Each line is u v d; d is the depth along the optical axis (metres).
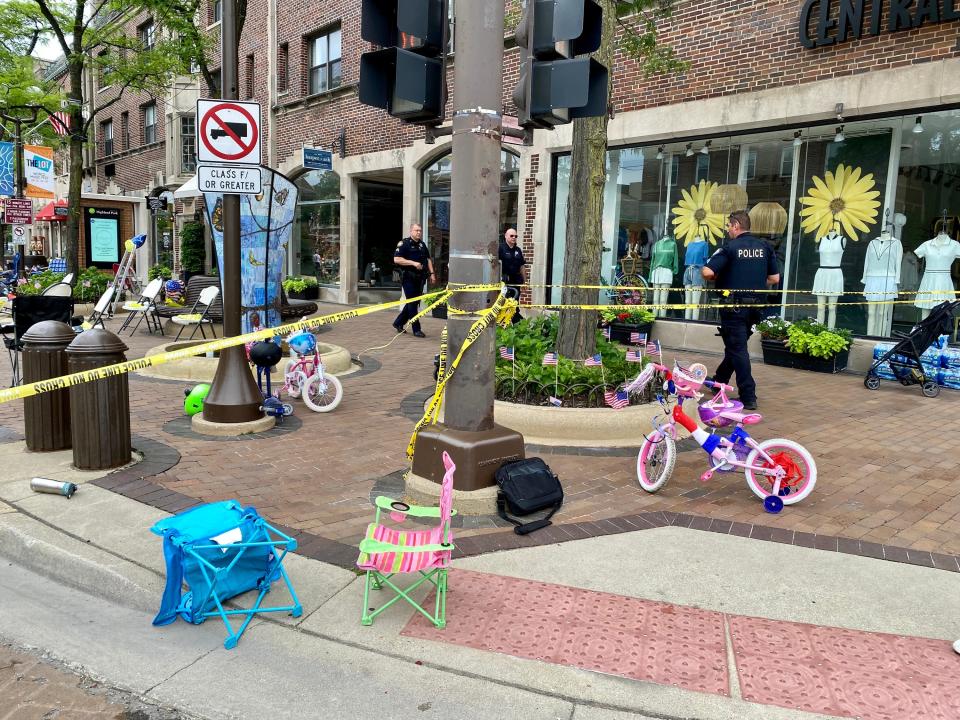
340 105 18.58
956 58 8.96
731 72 11.18
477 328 4.80
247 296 9.30
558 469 5.71
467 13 4.60
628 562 4.07
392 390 8.70
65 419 5.98
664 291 12.76
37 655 3.29
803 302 11.20
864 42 9.76
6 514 4.63
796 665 3.11
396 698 2.92
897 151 10.00
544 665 3.11
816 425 7.12
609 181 13.38
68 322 8.60
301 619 3.49
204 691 2.99
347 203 18.83
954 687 2.96
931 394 8.52
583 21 4.58
